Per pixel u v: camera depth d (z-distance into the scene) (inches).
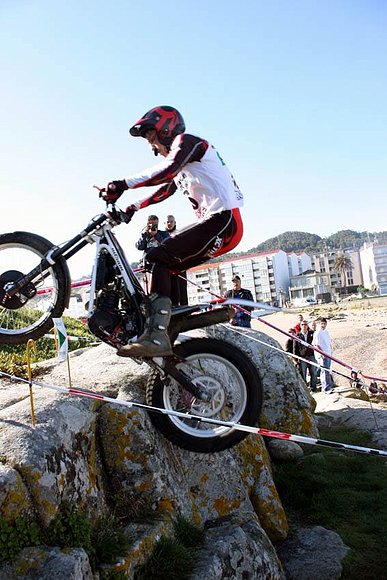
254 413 183.0
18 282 176.1
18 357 330.0
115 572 171.5
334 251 6619.1
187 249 171.8
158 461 217.5
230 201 172.9
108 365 278.2
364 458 377.7
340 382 768.3
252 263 4977.9
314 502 313.9
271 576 219.6
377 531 285.9
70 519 168.6
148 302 171.2
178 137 172.2
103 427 216.8
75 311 211.8
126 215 176.6
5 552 152.4
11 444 172.6
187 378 182.2
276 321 2087.8
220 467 254.1
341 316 2304.4
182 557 195.2
